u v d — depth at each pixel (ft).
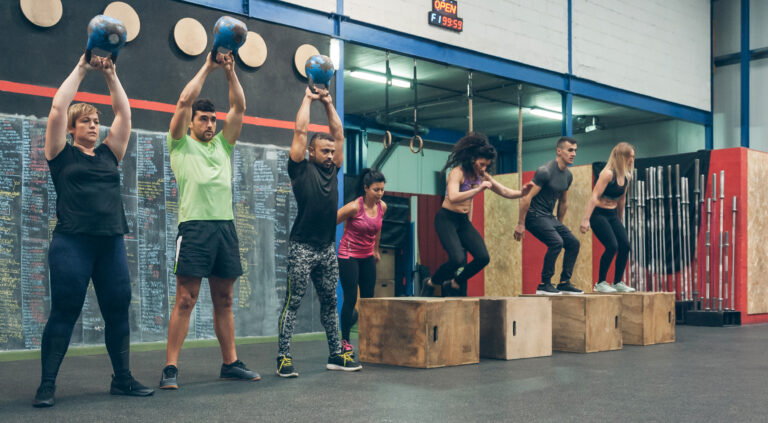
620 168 17.74
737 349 15.75
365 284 13.73
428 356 12.37
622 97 30.86
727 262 24.18
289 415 8.18
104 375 11.77
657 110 32.48
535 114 39.65
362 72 30.71
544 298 14.49
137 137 16.65
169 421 7.86
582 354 14.69
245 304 18.08
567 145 16.89
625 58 31.04
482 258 15.47
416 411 8.42
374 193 13.16
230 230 10.62
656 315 17.08
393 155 43.21
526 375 11.54
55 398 9.42
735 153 24.35
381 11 22.57
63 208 8.92
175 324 10.26
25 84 15.21
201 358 14.24
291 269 11.39
